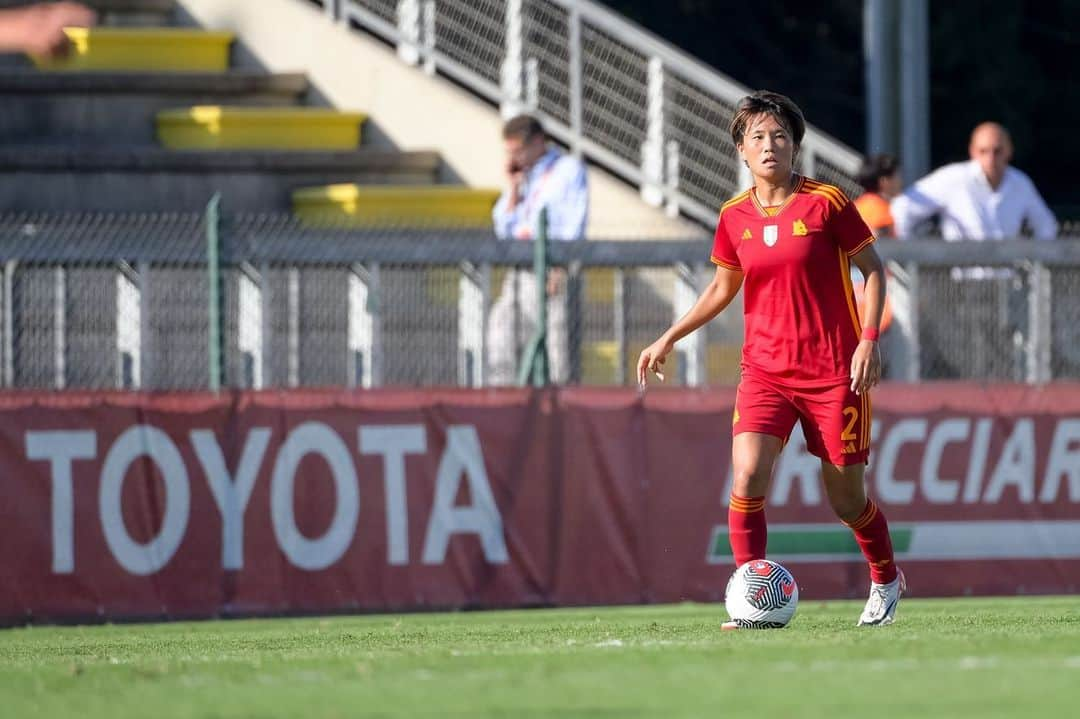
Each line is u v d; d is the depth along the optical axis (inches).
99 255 1612.9
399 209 2076.8
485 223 1987.0
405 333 1654.8
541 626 1213.7
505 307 1658.5
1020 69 3137.3
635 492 1526.8
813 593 1530.5
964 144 3137.3
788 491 1534.2
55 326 1611.7
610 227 2022.6
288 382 1636.3
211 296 1558.8
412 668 776.3
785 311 951.6
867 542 1008.9
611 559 1520.7
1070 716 574.6
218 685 733.9
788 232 944.9
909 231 1819.6
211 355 1555.1
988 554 1555.1
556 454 1521.9
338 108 2299.5
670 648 843.4
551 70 2156.7
